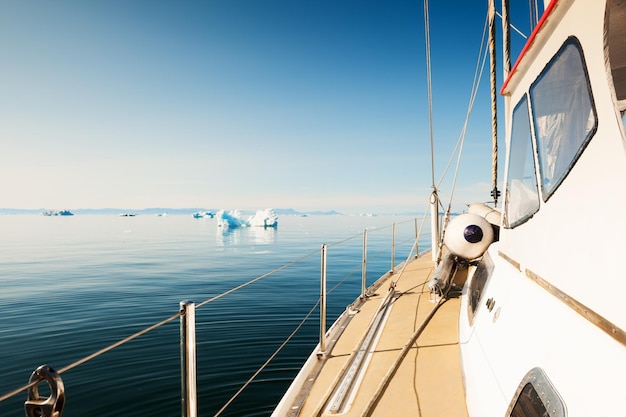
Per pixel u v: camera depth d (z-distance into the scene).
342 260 30.50
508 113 3.21
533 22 3.82
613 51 1.69
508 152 3.14
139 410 6.96
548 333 1.85
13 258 34.25
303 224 120.81
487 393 2.54
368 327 5.17
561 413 1.47
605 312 1.41
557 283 1.92
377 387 3.62
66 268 27.27
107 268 27.09
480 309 3.65
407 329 5.02
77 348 10.53
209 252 38.25
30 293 18.44
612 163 1.41
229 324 12.25
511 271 2.93
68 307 15.51
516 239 2.85
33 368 9.24
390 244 44.25
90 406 7.11
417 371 3.83
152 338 10.97
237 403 7.02
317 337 10.92
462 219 6.20
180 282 21.03
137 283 20.86
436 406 3.19
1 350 10.48
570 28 1.81
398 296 6.61
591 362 1.39
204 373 8.42
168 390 7.71
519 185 2.74
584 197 1.64
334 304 15.16
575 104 1.76
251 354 9.56
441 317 5.34
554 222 1.99
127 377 8.33
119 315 14.10
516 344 2.25
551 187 2.04
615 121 1.41
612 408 1.20
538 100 2.26
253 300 15.86
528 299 2.31
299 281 20.86
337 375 3.96
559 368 1.61
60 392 1.35
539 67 2.25
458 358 4.01
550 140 2.07
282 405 3.44
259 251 38.84
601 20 1.52
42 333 11.98
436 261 7.25
